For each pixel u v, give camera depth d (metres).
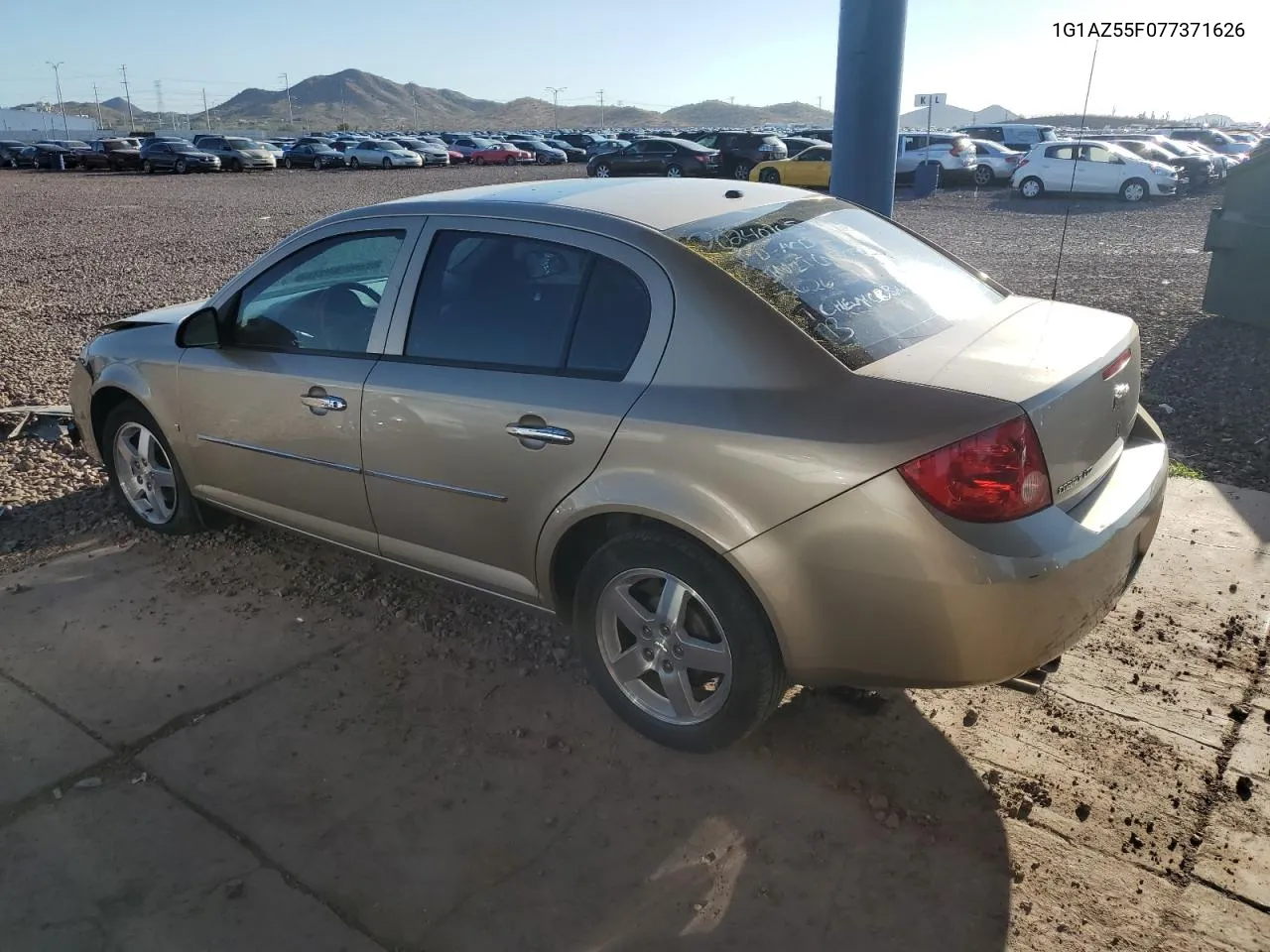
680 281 2.82
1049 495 2.54
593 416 2.86
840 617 2.58
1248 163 9.09
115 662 3.58
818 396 2.57
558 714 3.28
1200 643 3.61
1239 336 8.71
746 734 2.91
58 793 2.89
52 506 5.02
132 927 2.42
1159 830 2.73
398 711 3.30
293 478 3.84
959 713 3.26
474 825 2.78
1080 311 3.31
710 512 2.66
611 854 2.67
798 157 27.06
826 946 2.37
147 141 44.59
